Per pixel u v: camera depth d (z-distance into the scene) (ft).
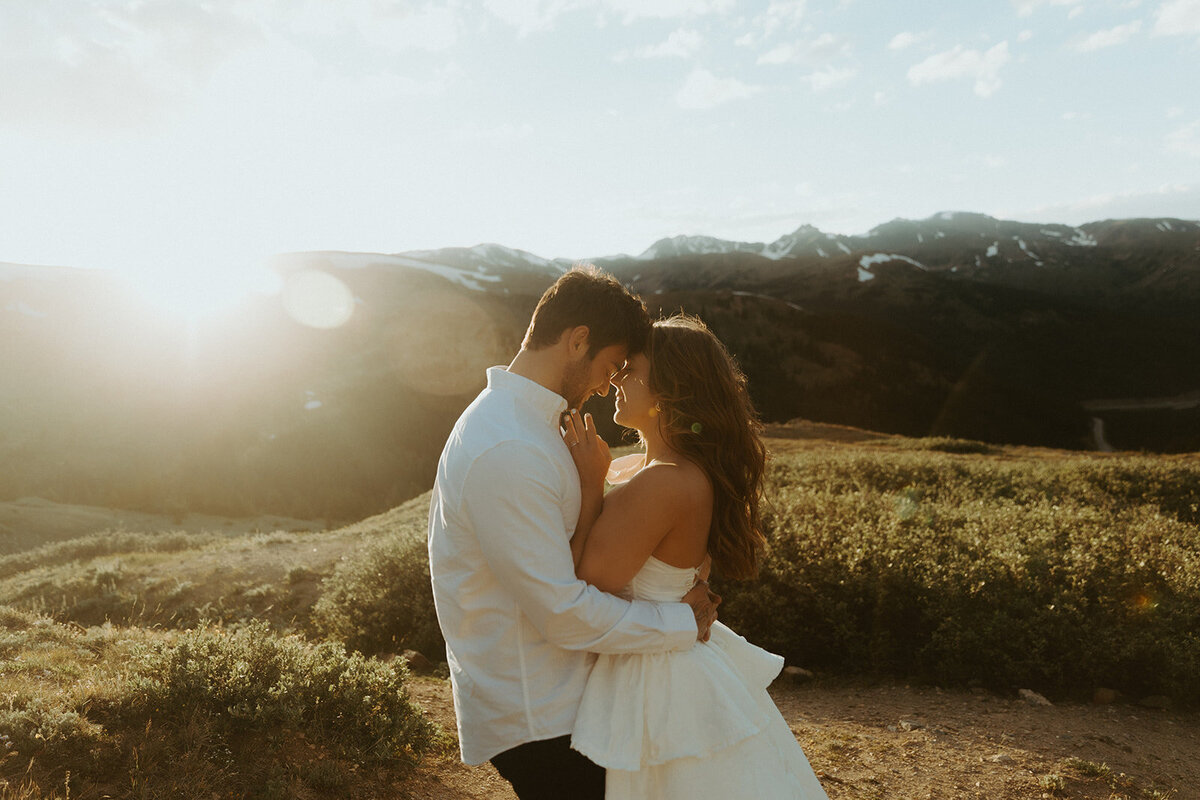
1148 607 16.81
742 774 5.56
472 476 5.01
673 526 5.62
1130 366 632.79
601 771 5.43
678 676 5.57
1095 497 34.81
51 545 59.98
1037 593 17.44
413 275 566.77
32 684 10.10
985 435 383.04
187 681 9.80
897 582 18.11
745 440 6.15
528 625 5.27
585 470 5.58
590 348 5.60
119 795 7.64
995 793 11.36
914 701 15.80
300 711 9.79
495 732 5.26
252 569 37.55
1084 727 14.16
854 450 71.92
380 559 26.37
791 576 19.07
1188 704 15.29
